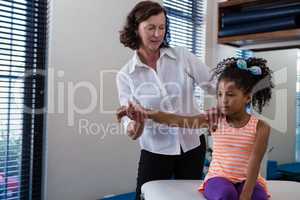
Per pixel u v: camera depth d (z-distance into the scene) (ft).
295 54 5.49
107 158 6.03
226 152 3.60
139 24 3.97
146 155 4.44
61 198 5.48
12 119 5.18
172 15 7.47
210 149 5.09
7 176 5.17
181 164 4.48
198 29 7.82
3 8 4.98
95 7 5.76
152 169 4.39
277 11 5.22
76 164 5.63
